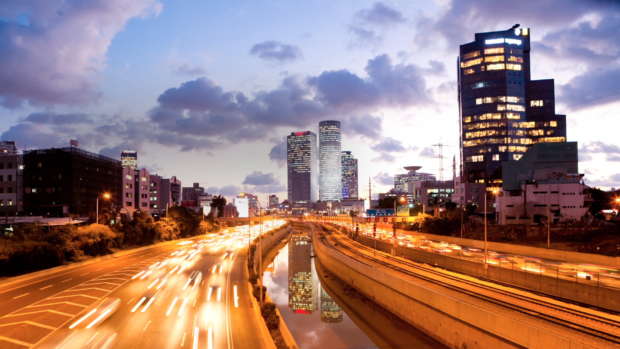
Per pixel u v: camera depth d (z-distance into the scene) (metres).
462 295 45.28
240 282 57.91
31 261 63.19
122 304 43.78
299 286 85.38
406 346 45.38
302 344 48.31
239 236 150.62
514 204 122.62
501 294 46.06
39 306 42.22
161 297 47.50
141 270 67.56
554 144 135.75
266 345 31.95
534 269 60.19
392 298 55.94
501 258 75.44
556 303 41.44
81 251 77.88
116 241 96.38
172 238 130.75
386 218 135.00
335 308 67.12
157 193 188.50
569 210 120.88
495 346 35.34
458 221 127.50
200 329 35.78
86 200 127.44
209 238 142.38
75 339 32.28
